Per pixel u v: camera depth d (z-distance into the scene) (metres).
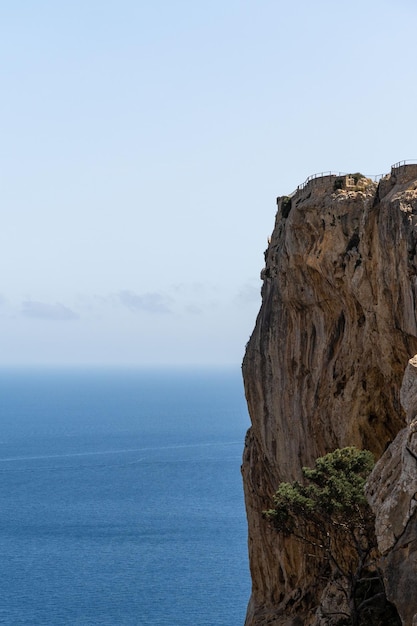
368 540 52.53
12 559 159.00
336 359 66.19
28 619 126.75
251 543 77.81
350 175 66.00
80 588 140.25
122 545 166.75
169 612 127.00
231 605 129.50
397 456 45.38
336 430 65.69
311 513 55.50
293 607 70.19
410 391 45.34
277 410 72.62
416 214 57.09
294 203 69.81
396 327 59.19
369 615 51.81
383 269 59.78
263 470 76.75
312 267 66.62
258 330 76.06
